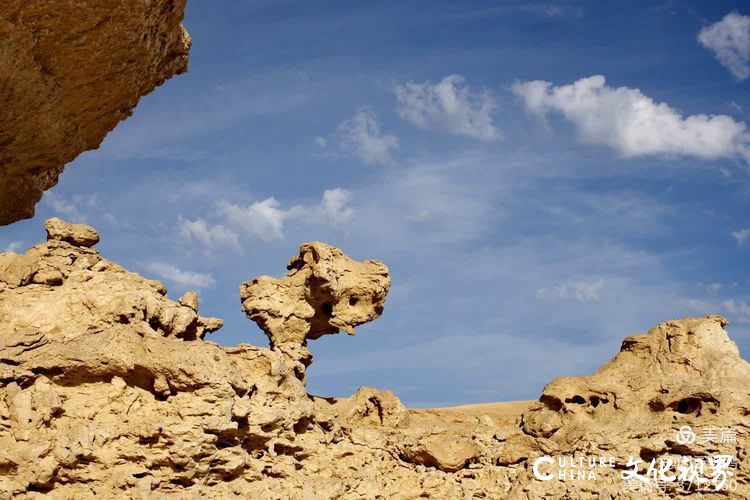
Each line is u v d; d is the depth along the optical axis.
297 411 27.22
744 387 29.67
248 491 24.75
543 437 30.59
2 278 25.48
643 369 31.20
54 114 24.52
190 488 23.64
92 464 23.19
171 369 24.02
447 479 29.28
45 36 22.42
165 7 23.91
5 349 23.84
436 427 31.47
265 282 30.92
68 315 24.97
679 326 31.47
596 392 31.02
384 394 31.48
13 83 22.83
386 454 29.36
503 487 29.06
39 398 23.23
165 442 23.61
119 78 24.41
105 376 24.08
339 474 27.66
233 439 25.06
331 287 30.86
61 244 26.64
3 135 24.41
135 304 24.97
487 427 31.61
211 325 27.77
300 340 30.69
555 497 27.97
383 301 32.03
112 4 22.11
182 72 27.14
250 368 27.00
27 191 27.52
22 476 22.61
